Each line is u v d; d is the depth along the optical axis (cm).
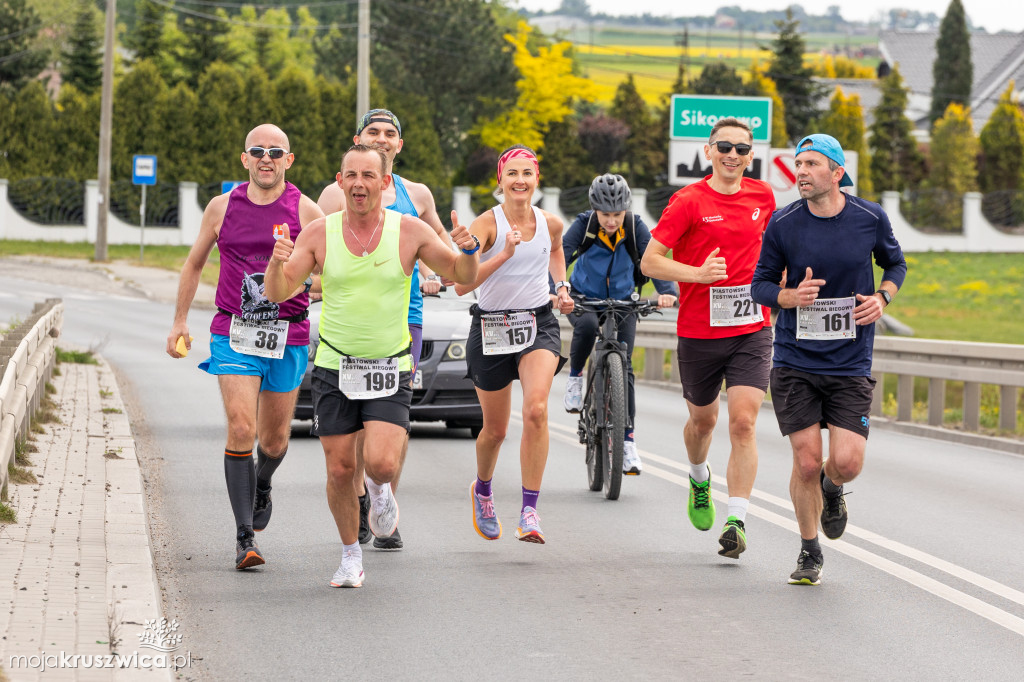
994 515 2206
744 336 1817
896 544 1947
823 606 1564
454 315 3086
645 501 2302
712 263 1731
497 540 1950
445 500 2292
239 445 1703
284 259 1488
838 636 1430
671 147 5788
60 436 2600
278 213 1712
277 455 1802
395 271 1550
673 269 1762
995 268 13512
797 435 1669
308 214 1723
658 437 3206
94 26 17062
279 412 1770
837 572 1753
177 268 10244
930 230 15650
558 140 17088
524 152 1830
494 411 1864
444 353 2969
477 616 1502
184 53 17925
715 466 2741
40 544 1623
